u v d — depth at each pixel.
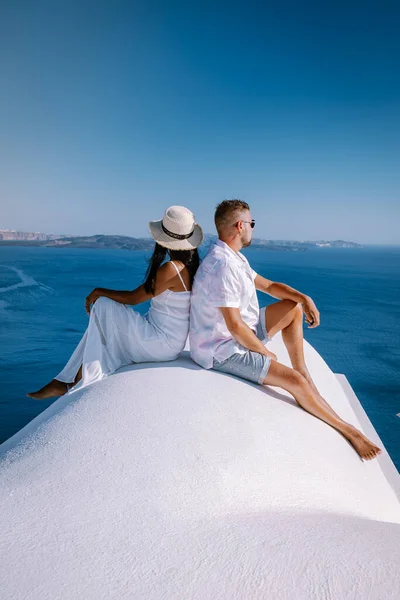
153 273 2.60
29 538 1.23
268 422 2.21
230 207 2.57
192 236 2.62
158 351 2.68
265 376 2.55
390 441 14.72
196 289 2.60
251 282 2.64
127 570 1.08
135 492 1.51
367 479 2.34
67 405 2.21
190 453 1.78
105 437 1.82
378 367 26.75
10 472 1.63
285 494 1.77
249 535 1.27
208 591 0.99
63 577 1.06
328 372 3.69
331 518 1.55
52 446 1.78
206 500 1.55
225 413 2.13
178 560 1.12
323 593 0.94
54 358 28.11
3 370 24.80
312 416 2.56
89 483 1.54
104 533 1.27
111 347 2.64
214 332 2.58
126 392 2.21
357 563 1.05
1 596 0.99
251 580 1.01
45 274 93.62
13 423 16.22
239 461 1.83
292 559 1.09
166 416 2.01
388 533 1.32
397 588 0.93
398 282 94.94
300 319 2.79
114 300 2.65
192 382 2.38
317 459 2.13
